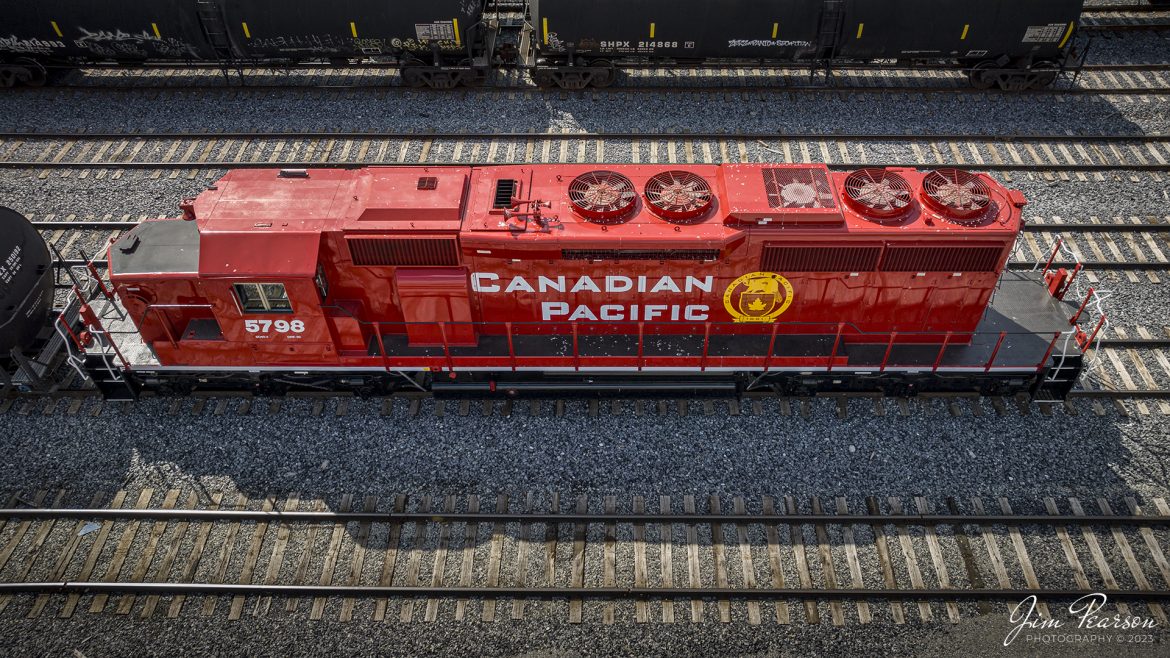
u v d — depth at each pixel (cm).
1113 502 1199
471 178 1198
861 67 1988
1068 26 1805
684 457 1264
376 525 1180
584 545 1152
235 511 1186
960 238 1116
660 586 1108
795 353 1229
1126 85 1994
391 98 1981
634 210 1149
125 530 1176
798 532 1166
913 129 1875
